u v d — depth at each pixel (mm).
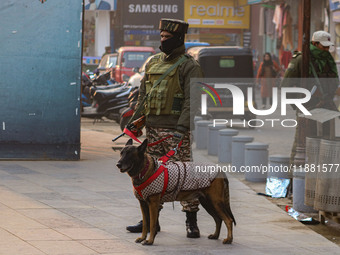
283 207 9438
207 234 7539
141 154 6590
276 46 38219
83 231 7281
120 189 9828
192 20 49312
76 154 12266
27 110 11977
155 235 6918
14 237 6852
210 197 6941
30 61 11891
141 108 7484
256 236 7590
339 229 8492
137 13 48625
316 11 29828
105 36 48562
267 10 40281
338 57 27188
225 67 21172
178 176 6711
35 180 10188
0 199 8680
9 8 11773
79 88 12094
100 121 21438
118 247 6699
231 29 50062
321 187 8297
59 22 11891
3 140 11961
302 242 7418
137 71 23828
